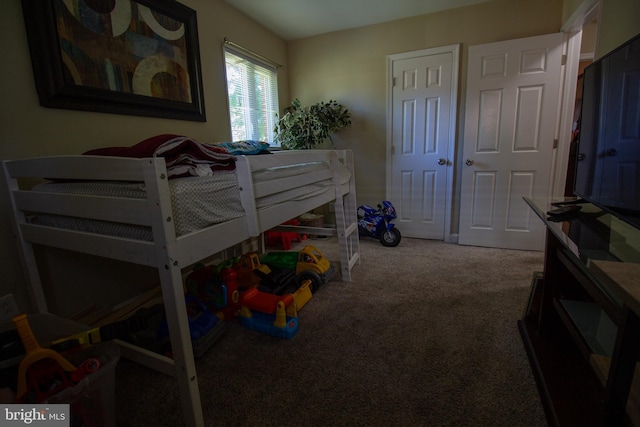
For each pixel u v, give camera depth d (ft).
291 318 5.76
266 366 4.88
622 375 2.36
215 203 3.80
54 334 4.25
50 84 5.01
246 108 10.34
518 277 7.92
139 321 3.72
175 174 3.60
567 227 4.29
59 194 3.92
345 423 3.82
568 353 4.68
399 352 5.12
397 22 10.62
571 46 8.84
